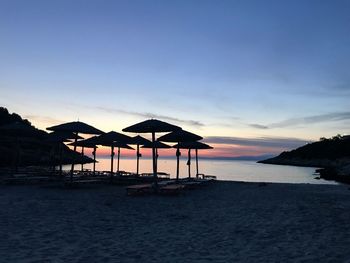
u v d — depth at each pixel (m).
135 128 14.03
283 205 11.70
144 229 7.75
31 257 5.42
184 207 11.06
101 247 6.15
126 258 5.53
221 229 7.87
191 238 6.98
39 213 9.37
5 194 13.28
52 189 15.57
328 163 123.50
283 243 6.65
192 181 19.03
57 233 7.12
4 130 17.86
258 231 7.69
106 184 18.89
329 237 7.16
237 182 22.00
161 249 6.12
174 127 14.06
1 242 6.29
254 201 12.71
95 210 10.12
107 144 19.73
